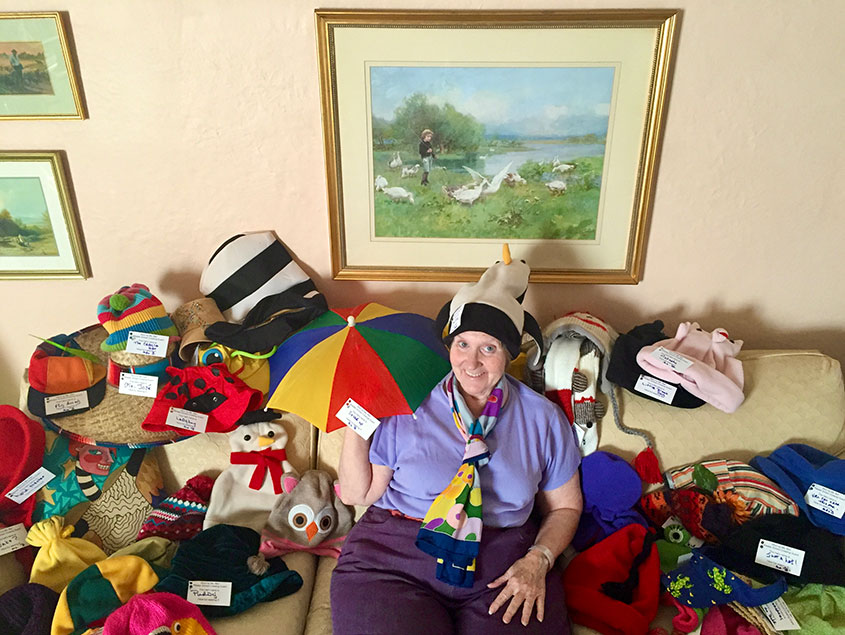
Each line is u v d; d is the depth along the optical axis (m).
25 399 1.54
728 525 1.41
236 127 1.54
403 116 1.51
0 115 1.50
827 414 1.54
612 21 1.40
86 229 1.64
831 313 1.72
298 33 1.44
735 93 1.48
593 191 1.58
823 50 1.43
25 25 1.41
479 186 1.58
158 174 1.59
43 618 1.27
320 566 1.51
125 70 1.47
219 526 1.47
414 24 1.41
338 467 1.53
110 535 1.51
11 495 1.43
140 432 1.49
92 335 1.54
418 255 1.66
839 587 1.32
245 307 1.59
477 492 1.28
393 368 1.34
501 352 1.29
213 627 1.28
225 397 1.48
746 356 1.59
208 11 1.42
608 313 1.74
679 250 1.66
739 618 1.31
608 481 1.48
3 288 1.71
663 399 1.47
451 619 1.26
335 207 1.59
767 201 1.59
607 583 1.34
